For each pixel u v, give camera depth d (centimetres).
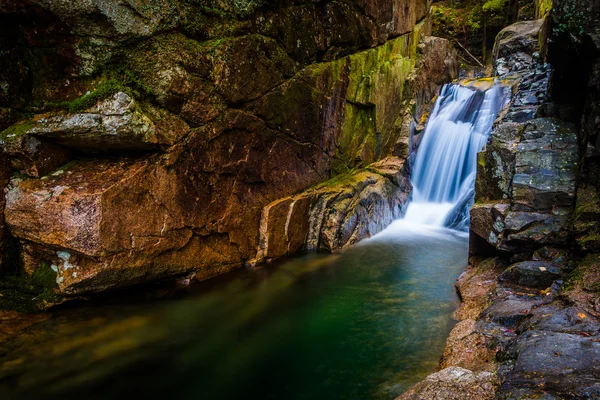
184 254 562
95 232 460
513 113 782
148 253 514
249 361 438
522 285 474
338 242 755
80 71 471
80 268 480
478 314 471
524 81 1009
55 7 432
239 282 621
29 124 467
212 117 557
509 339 361
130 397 381
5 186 477
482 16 1733
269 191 672
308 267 688
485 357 359
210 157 568
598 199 472
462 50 1769
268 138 650
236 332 493
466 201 888
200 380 407
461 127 1042
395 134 998
